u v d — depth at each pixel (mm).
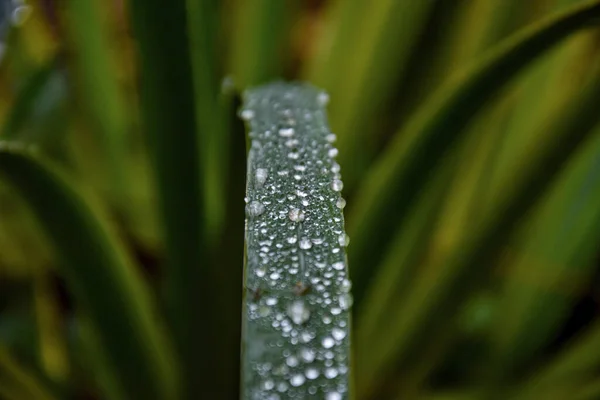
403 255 395
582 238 437
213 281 340
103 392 380
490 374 444
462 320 469
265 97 311
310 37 642
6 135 409
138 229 510
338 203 267
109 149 496
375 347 396
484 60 302
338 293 250
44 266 476
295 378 238
